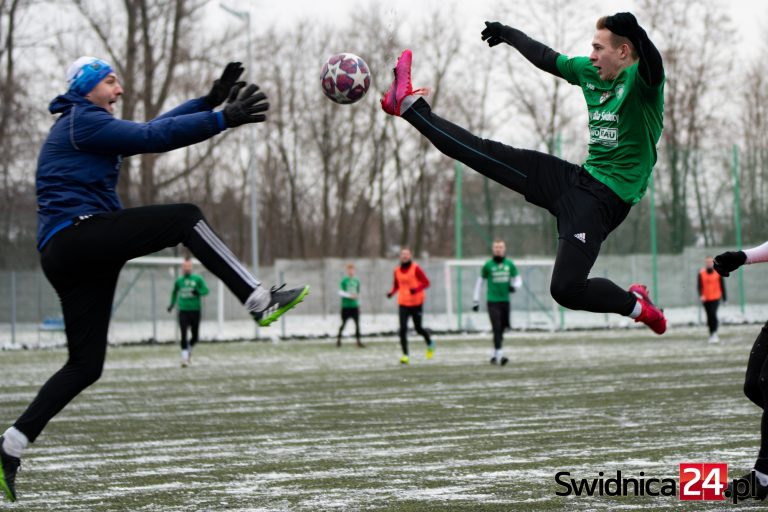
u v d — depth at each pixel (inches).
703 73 2861.7
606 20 327.6
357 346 1331.2
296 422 544.4
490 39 367.6
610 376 786.2
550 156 338.3
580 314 1770.4
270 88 2999.5
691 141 2864.2
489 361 989.2
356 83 341.1
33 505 333.7
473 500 328.8
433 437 476.1
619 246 1774.1
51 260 287.1
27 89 2089.1
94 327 300.5
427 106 342.6
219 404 644.1
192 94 2146.9
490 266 936.9
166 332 1654.8
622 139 326.3
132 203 2139.5
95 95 297.4
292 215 3115.2
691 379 747.4
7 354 1286.9
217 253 285.9
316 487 355.9
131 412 605.9
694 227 1831.9
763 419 323.3
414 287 999.6
